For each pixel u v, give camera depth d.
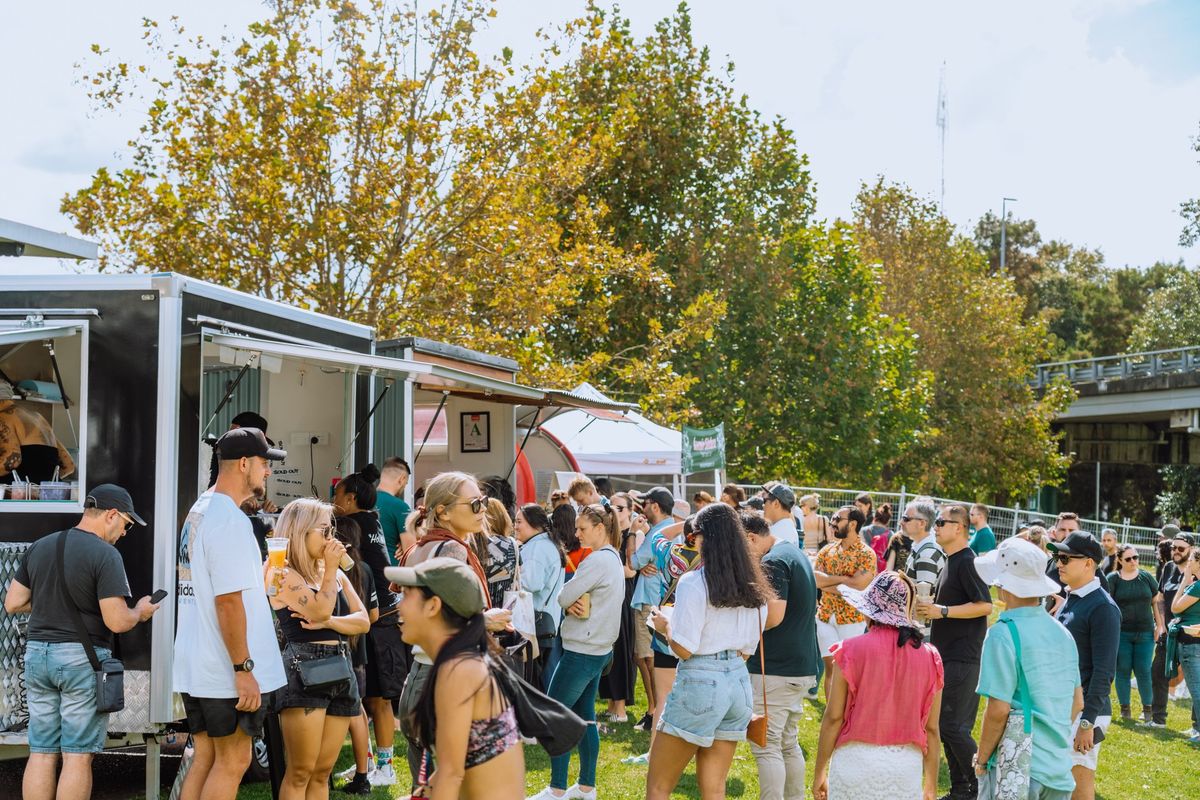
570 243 22.88
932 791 5.11
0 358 7.30
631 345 28.48
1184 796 8.58
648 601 9.36
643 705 10.55
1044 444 41.59
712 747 5.43
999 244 79.81
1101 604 5.88
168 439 6.29
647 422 17.09
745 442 29.28
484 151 17.83
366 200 17.03
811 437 30.14
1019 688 5.07
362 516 7.22
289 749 5.49
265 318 7.51
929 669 4.92
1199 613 10.91
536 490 15.41
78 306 6.41
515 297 18.38
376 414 9.88
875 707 4.86
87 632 5.75
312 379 9.30
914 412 33.44
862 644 4.91
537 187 19.02
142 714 6.19
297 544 5.55
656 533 9.33
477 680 3.49
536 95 18.19
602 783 7.63
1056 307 75.31
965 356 39.94
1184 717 12.09
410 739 5.01
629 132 27.58
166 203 17.03
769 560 6.21
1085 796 5.83
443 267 17.78
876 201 41.88
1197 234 41.81
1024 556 5.09
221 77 17.56
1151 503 60.34
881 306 38.56
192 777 5.54
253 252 16.92
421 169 17.33
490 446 12.80
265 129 17.27
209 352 7.02
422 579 3.52
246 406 8.96
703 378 28.12
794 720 6.46
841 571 9.11
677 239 29.14
